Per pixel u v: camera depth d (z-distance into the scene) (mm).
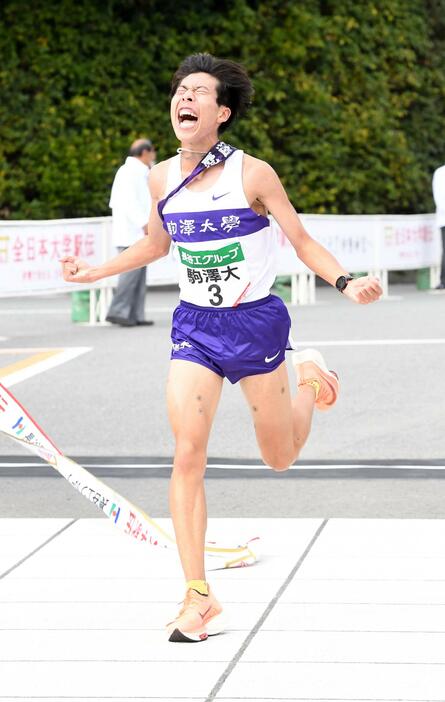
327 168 55000
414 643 10266
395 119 59156
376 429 20438
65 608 11383
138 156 34750
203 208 11023
